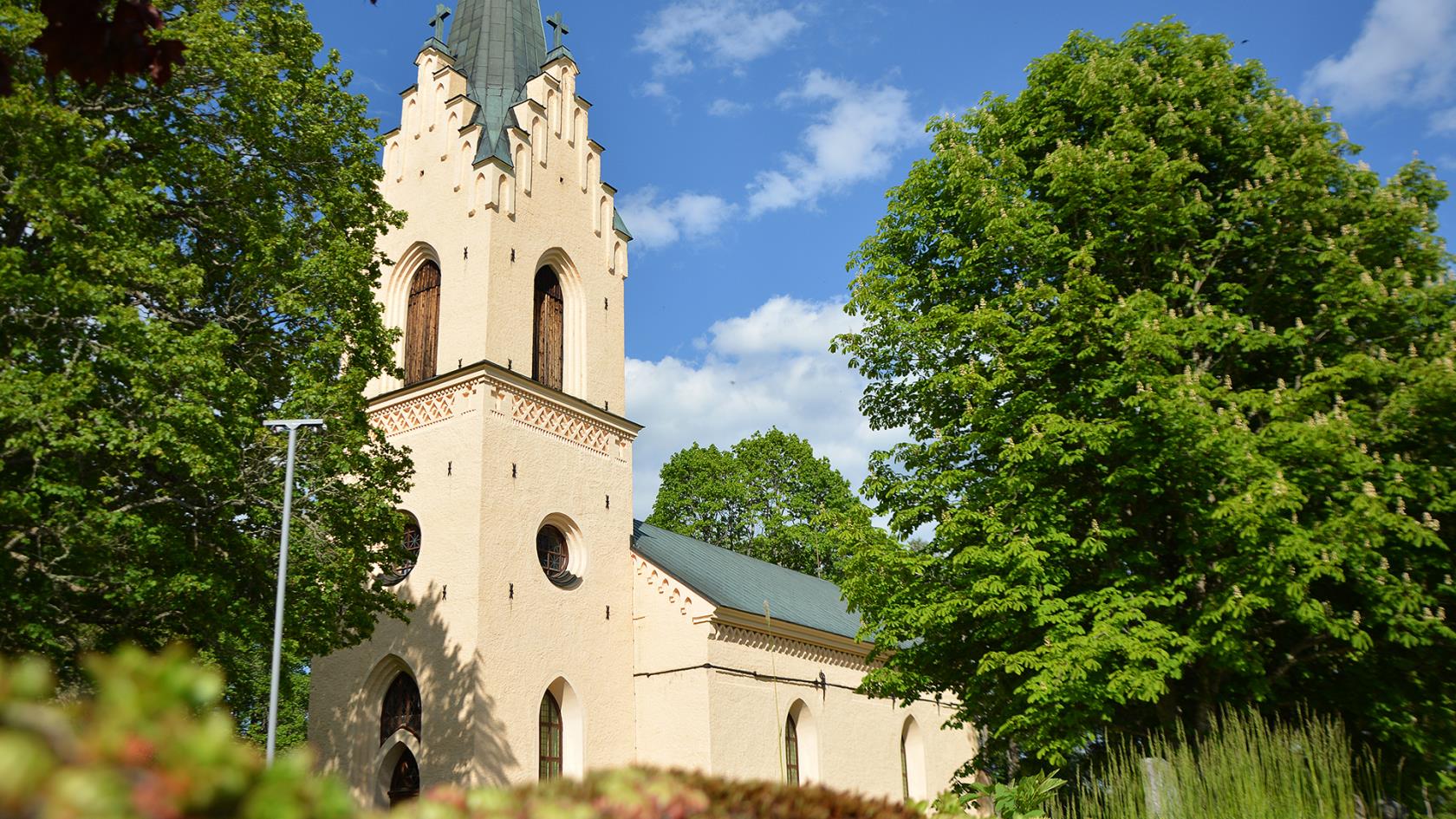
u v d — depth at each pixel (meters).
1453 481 17.84
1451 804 17.62
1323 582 18.33
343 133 23.78
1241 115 21.70
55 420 16.05
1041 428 19.11
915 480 21.77
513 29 36.81
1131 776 14.92
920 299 22.62
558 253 34.47
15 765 2.45
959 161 21.80
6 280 15.97
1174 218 20.25
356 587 21.62
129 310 17.14
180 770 2.81
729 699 32.50
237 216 21.20
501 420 30.38
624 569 33.84
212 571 18.73
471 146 32.84
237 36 20.84
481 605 28.16
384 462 22.83
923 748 42.78
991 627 19.75
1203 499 18.73
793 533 61.56
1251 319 20.67
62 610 18.17
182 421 17.11
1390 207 19.92
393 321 33.50
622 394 35.62
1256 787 13.31
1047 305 20.70
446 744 27.42
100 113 19.72
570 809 4.55
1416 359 18.27
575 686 30.61
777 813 5.48
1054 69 22.95
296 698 52.41
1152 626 17.56
